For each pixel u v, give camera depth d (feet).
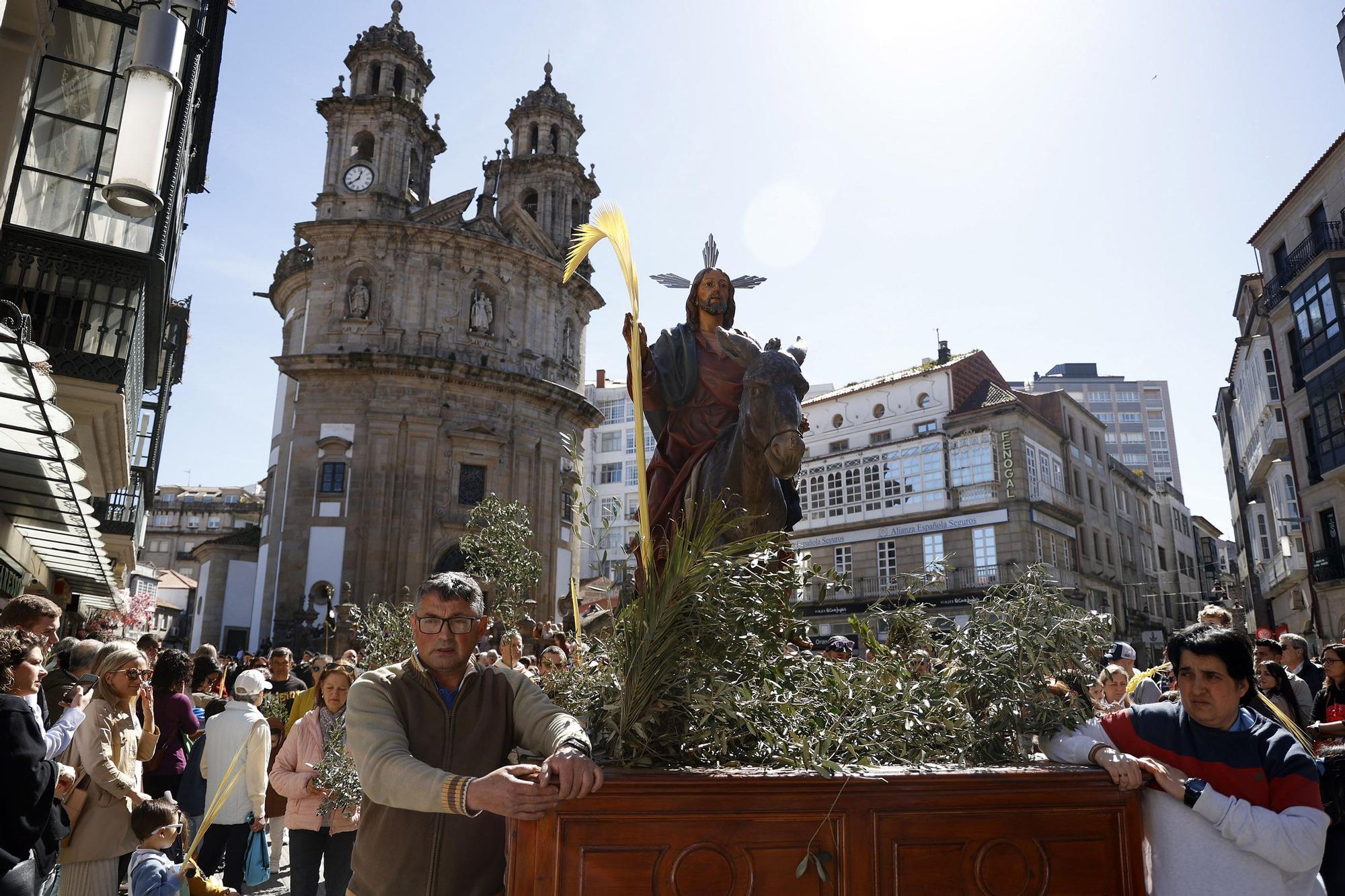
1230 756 8.61
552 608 125.59
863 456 141.79
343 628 109.09
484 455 123.44
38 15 28.84
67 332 33.60
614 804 7.03
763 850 7.14
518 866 7.13
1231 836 8.05
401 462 118.83
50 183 33.12
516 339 132.36
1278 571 111.65
